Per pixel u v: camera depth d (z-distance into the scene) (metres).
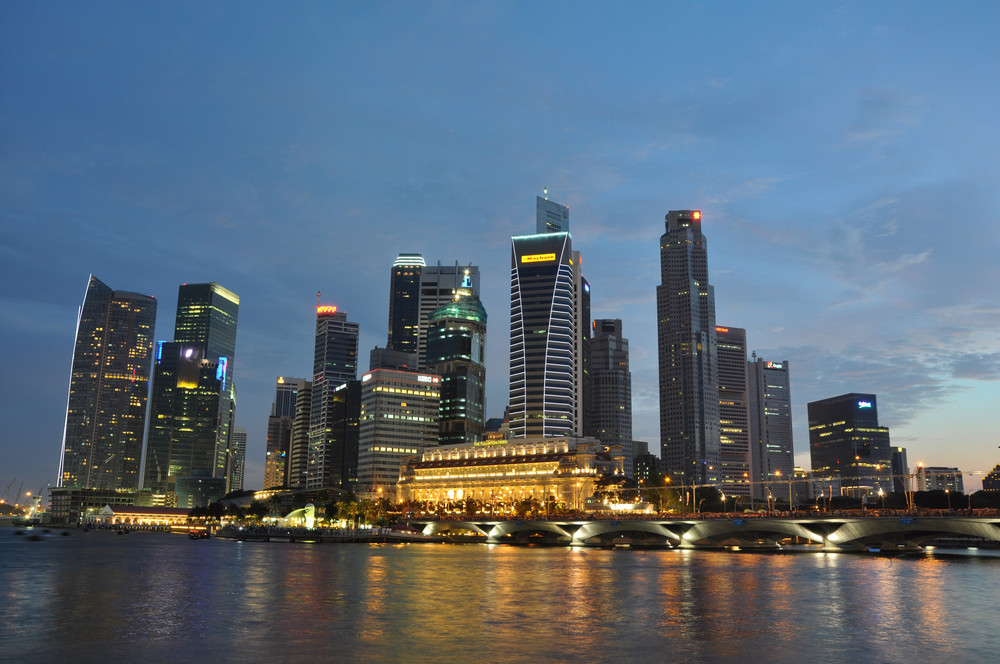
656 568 179.62
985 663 70.50
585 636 82.06
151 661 69.06
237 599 112.25
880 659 71.94
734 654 73.38
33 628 85.88
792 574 161.62
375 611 99.75
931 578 152.25
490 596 117.25
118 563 188.50
